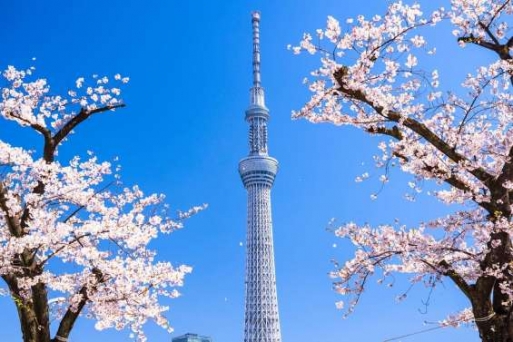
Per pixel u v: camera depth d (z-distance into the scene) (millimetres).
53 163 13930
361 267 14273
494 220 12367
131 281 14594
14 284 13742
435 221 14086
